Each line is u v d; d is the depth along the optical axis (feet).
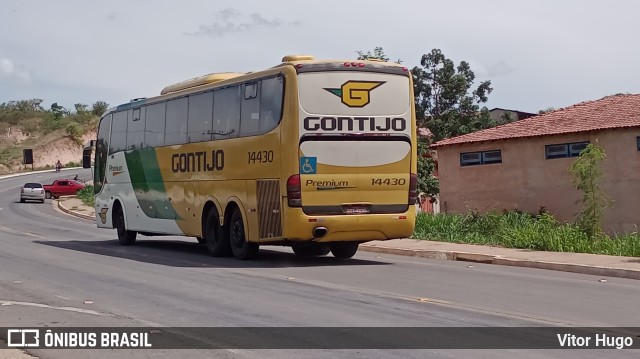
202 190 60.90
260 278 45.98
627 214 80.43
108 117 78.59
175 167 64.85
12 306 35.65
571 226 70.38
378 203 52.95
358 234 52.75
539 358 25.03
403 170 53.67
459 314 33.14
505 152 92.53
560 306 35.58
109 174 77.51
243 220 55.88
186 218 63.41
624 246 58.90
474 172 95.96
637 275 48.01
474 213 79.00
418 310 34.14
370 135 52.60
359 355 25.36
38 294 39.45
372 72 52.90
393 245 67.41
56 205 178.60
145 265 53.98
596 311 34.22
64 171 315.58
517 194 91.25
